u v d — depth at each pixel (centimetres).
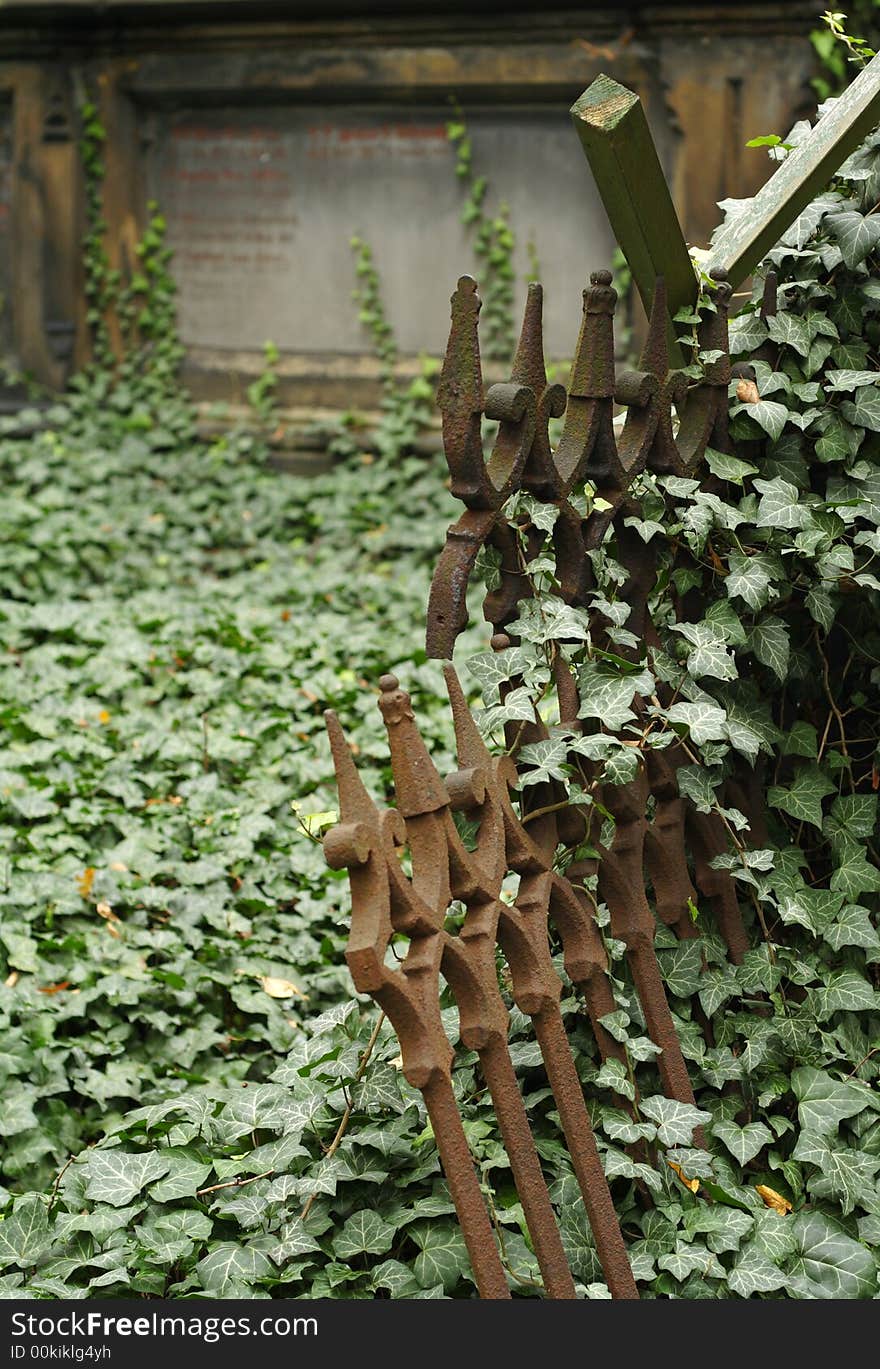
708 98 953
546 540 262
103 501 958
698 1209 266
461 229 1043
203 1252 262
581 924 259
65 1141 340
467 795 228
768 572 294
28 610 686
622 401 269
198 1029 384
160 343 1105
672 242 274
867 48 326
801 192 287
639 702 279
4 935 391
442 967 223
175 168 1097
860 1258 260
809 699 320
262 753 541
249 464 1051
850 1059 293
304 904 439
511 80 1001
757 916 307
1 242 1130
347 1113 262
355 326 1069
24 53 1092
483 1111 277
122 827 470
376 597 773
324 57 1036
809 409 305
